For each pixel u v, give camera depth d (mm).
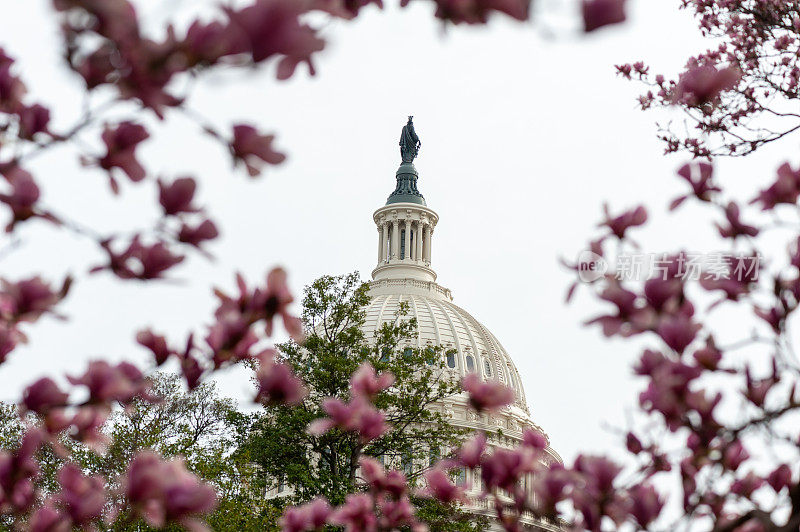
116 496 5430
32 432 5250
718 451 5469
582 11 3195
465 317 121062
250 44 3246
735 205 5281
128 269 4246
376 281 124000
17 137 4051
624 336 4934
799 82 14203
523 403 112562
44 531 5074
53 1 3047
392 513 7398
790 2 14352
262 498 40812
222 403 48688
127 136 4094
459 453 6477
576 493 5348
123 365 5105
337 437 37875
